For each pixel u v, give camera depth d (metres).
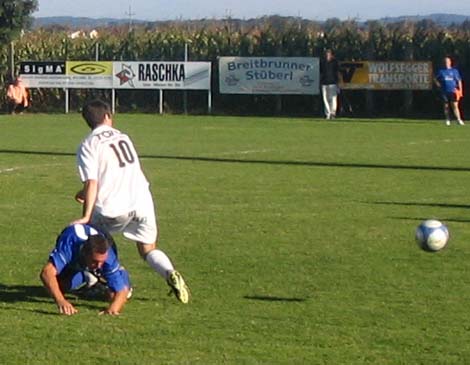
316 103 46.97
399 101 46.56
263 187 20.92
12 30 49.53
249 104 48.03
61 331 9.80
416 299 11.16
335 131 36.78
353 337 9.62
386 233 15.39
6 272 12.55
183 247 14.27
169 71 47.31
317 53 48.00
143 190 11.00
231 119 43.56
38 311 10.64
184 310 10.69
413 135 35.00
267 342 9.45
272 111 47.72
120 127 38.41
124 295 10.60
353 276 12.36
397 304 10.93
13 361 8.81
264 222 16.42
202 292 11.52
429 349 9.24
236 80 46.75
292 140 32.78
